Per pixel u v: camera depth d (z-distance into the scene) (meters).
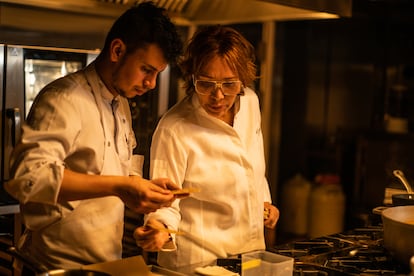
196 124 1.76
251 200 1.82
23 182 1.34
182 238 1.74
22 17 2.60
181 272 1.51
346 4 2.46
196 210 1.75
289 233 3.95
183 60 1.70
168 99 3.15
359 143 3.79
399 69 3.88
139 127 3.07
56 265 1.55
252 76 1.73
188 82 1.77
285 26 4.03
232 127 1.80
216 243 1.76
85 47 2.82
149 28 1.45
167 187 1.47
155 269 1.48
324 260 1.69
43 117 1.44
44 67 2.60
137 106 3.05
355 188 3.82
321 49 4.12
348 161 3.99
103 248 1.60
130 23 1.47
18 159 1.39
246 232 1.82
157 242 1.49
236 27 3.73
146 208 1.39
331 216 3.74
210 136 1.75
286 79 4.09
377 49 3.94
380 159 3.71
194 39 1.69
